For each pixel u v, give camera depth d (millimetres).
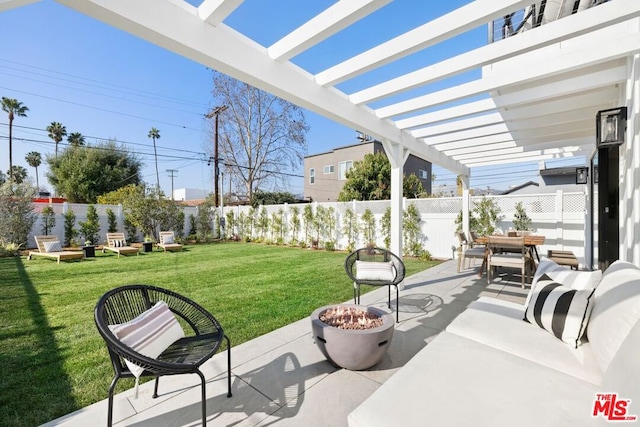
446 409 1291
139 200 12359
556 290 2180
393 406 1323
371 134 4297
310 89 3121
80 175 17953
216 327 2180
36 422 1821
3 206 9734
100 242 11977
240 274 6219
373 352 2213
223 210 15211
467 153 6680
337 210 10617
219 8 2057
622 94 3520
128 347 1550
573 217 6781
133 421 1820
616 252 3785
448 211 8461
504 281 5359
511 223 7582
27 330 3293
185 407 1945
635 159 2920
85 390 2162
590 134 5461
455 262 7484
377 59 2705
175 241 12984
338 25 2223
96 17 1795
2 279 5938
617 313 1594
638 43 2643
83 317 3693
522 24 3633
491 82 3307
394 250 4945
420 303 4102
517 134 5441
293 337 2996
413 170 17734
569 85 3547
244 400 2010
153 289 2252
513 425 1193
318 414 1861
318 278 5762
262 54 2631
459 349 1858
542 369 1622
